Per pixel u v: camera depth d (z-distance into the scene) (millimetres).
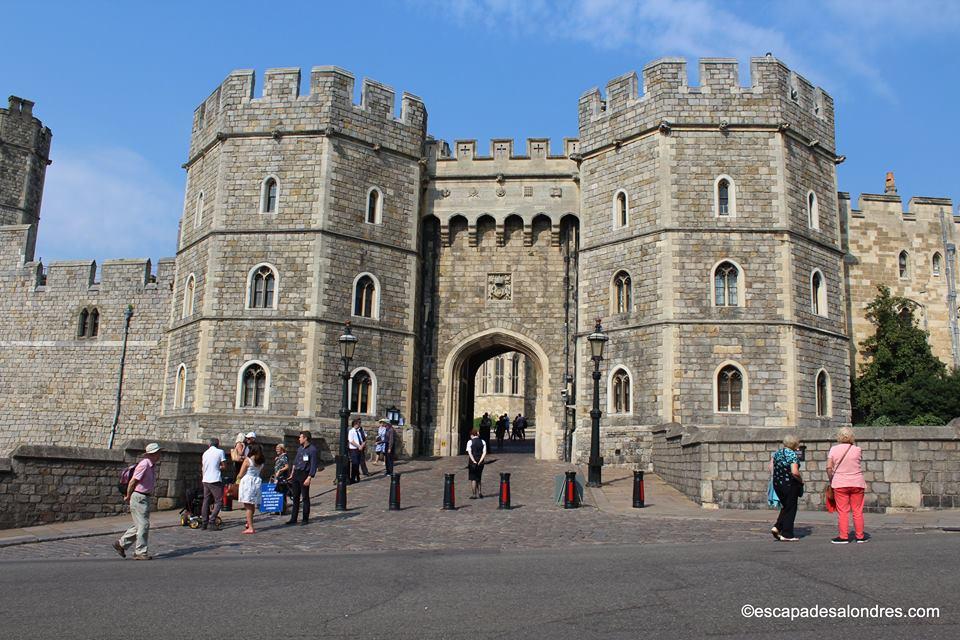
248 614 7477
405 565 10375
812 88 29422
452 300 32000
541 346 31344
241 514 17953
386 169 30734
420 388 31469
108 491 16984
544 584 8664
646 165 28109
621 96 29281
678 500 18969
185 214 31953
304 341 28062
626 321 27828
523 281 31844
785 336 26516
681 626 6773
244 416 27703
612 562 10141
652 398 26594
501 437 38812
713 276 26906
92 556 12117
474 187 32281
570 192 31828
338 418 28156
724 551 10930
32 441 38281
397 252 30547
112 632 6875
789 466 12141
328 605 7820
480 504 18922
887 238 34312
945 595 7555
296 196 29078
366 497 20219
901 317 33750
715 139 27719
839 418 27766
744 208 27312
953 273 34438
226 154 29625
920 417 30047
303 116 29531
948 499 14875
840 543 11258
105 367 38281
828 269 28641
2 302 40188
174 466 18203
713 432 17562
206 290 28797
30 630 6934
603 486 21750
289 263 28672
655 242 27375
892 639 6273
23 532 14625
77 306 39219
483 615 7320
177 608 7734
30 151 44219
